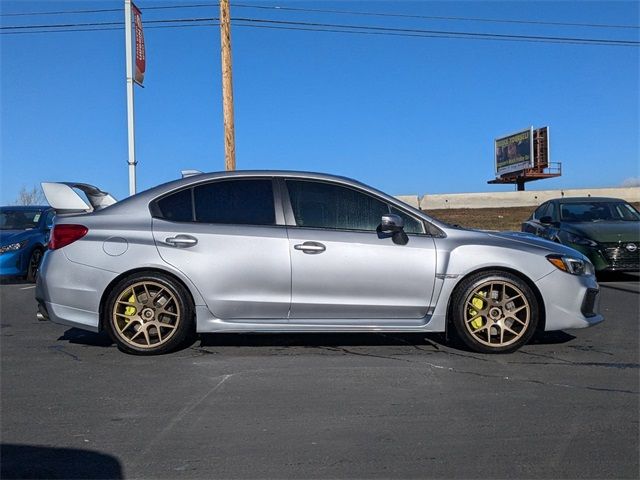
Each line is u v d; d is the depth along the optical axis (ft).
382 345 20.93
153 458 12.20
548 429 13.65
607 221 38.78
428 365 18.48
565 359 19.15
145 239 19.08
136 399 15.53
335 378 17.20
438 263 19.33
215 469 11.73
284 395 15.80
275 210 19.58
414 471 11.66
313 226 19.53
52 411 14.73
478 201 132.16
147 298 19.29
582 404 15.19
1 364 18.66
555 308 19.52
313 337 21.98
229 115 49.39
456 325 19.52
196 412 14.64
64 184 20.72
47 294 19.26
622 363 18.71
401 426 13.79
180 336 19.29
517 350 20.04
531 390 16.21
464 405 15.10
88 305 19.03
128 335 19.35
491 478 11.41
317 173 20.20
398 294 19.34
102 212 19.69
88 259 19.06
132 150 43.09
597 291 20.43
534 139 164.04
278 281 19.10
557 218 40.34
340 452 12.46
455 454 12.39
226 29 49.14
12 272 38.22
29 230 40.68
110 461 12.08
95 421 14.11
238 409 14.82
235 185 19.89
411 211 19.86
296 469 11.73
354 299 19.29
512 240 20.03
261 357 19.34
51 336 22.48
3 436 13.29
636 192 134.92
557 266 19.60
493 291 19.60
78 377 17.34
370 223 19.69
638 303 29.19
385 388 16.35
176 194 19.79
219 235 19.16
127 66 42.73
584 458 12.23
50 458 12.22
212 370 17.95
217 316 19.20
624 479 11.39
